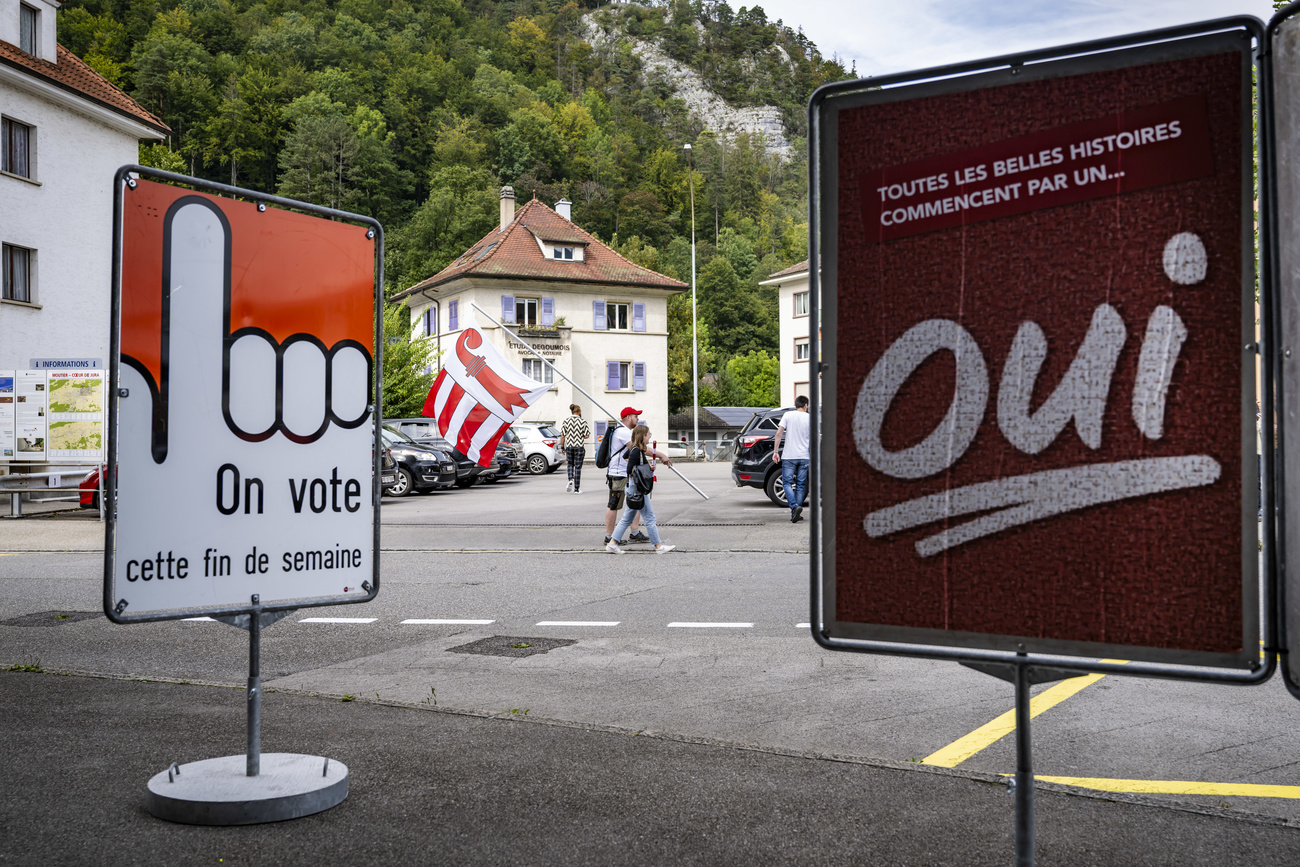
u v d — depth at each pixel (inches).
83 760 172.1
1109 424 95.8
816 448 106.8
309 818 144.3
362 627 313.6
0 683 236.2
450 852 131.8
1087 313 96.0
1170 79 92.6
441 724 195.6
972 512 101.3
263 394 153.5
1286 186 87.8
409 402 1568.7
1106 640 96.7
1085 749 179.6
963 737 188.1
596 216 4611.2
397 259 3545.8
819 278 106.1
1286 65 87.4
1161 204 93.2
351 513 162.7
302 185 3762.3
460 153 4323.3
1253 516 91.1
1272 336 88.7
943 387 102.0
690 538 537.3
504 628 308.8
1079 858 128.3
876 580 105.7
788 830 138.4
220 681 240.8
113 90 1112.8
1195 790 156.7
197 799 141.8
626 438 492.1
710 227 5482.3
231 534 150.3
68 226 1041.5
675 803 149.3
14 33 1005.2
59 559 496.4
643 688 230.5
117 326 139.4
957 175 100.4
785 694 223.1
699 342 3398.1
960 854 129.7
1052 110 96.7
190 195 146.4
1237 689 221.3
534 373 2011.6
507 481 1135.6
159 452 143.8
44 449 722.8
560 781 159.8
